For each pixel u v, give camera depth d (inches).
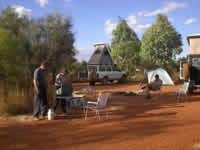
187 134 178.5
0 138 175.5
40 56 319.6
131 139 168.1
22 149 150.1
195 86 476.4
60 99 290.8
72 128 206.5
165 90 582.9
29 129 203.6
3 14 311.1
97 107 244.4
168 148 146.6
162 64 933.2
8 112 271.0
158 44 937.5
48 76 346.6
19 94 290.8
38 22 332.2
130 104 357.7
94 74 807.7
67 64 361.7
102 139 169.3
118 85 807.1
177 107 317.7
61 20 349.7
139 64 1203.9
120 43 1232.8
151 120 235.0
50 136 180.1
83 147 151.5
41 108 253.9
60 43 339.6
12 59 285.9
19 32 309.6
